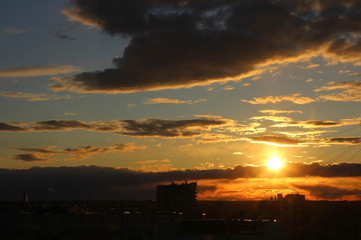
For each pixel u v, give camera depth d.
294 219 77.81
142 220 76.56
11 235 72.69
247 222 74.94
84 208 86.88
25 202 106.75
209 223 74.19
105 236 75.19
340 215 81.31
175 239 73.62
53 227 74.06
